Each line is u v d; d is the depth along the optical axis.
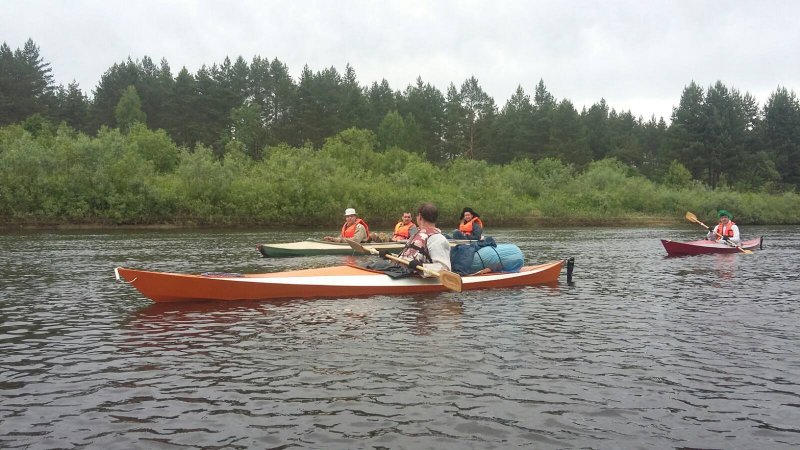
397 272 9.73
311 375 5.31
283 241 22.33
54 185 30.80
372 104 82.94
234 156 48.19
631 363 5.77
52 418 4.34
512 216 44.31
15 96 68.50
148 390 4.92
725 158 75.44
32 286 10.17
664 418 4.42
